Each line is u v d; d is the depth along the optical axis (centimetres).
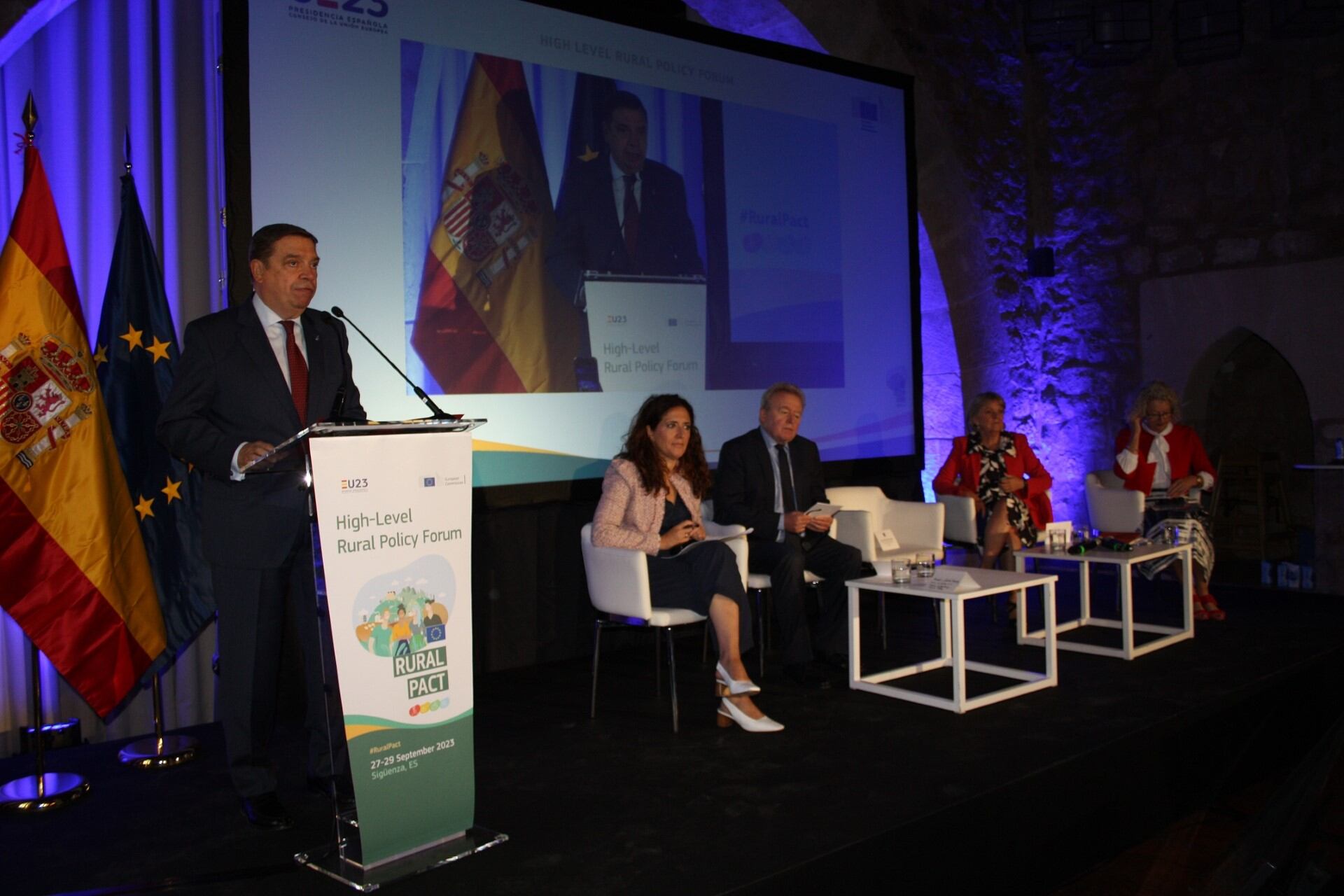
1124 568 389
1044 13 614
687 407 341
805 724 314
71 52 332
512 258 402
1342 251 553
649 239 446
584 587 418
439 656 213
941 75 604
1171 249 611
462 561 217
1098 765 283
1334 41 554
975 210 620
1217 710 331
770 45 496
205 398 236
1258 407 677
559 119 419
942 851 239
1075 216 646
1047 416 656
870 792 251
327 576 195
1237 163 587
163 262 346
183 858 218
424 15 381
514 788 258
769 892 202
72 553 277
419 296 377
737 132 483
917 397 559
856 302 532
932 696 333
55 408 277
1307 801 173
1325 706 394
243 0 336
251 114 340
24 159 281
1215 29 577
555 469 413
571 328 419
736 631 309
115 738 336
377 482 202
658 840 222
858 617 356
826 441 517
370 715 202
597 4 432
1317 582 563
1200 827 311
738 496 386
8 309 272
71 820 242
